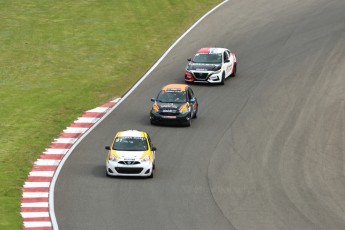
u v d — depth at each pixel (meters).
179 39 156.00
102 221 74.81
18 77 135.25
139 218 75.94
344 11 166.12
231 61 133.38
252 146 100.94
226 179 89.12
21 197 81.56
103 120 111.50
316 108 116.50
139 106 118.50
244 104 119.12
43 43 154.88
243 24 162.75
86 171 90.50
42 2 181.00
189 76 129.38
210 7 176.38
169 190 84.62
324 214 78.81
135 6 177.75
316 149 100.50
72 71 139.50
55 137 103.81
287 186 87.38
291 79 130.50
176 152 98.19
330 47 145.12
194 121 111.56
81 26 165.00
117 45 154.25
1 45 152.62
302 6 172.75
